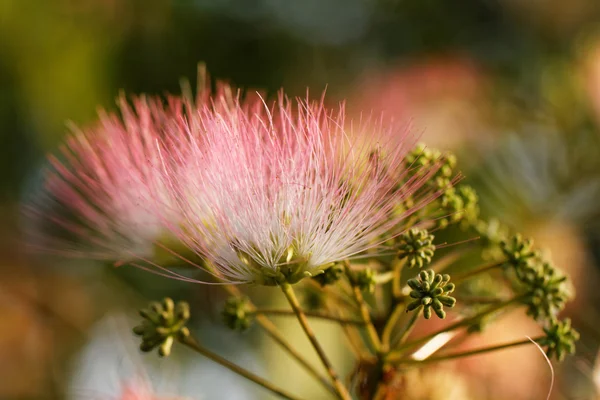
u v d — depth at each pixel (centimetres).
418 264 28
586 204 44
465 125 51
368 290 29
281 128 29
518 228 43
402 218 28
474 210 31
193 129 29
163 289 47
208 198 28
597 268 43
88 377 39
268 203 28
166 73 56
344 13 65
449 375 31
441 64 60
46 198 34
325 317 29
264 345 41
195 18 57
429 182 29
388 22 66
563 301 29
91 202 32
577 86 54
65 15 53
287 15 62
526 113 54
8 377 47
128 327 42
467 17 65
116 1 54
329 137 28
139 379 35
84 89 53
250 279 28
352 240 28
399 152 28
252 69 59
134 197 30
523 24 63
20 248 49
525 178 45
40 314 49
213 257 28
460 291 33
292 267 28
